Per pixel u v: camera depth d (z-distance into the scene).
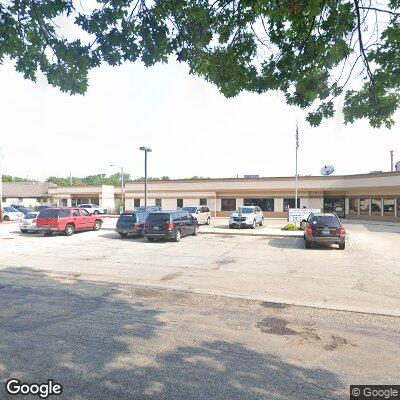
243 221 25.62
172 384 4.09
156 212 18.83
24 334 5.59
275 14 4.96
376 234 22.67
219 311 6.91
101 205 53.72
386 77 5.32
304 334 5.73
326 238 15.37
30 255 14.38
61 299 7.73
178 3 5.11
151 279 9.86
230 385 4.08
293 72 5.62
